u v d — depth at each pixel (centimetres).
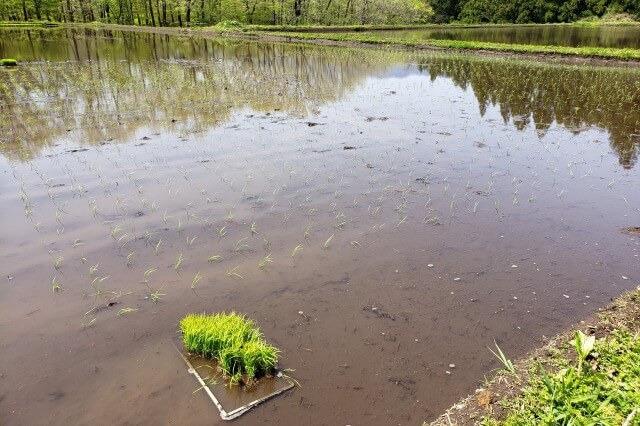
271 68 2212
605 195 779
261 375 390
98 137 1069
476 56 2712
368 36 3806
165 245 609
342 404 364
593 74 2009
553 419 306
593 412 306
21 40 3462
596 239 630
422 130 1166
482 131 1170
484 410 341
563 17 5959
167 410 356
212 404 361
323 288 520
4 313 474
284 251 599
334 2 6053
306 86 1764
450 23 6556
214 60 2469
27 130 1116
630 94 1600
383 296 506
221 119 1245
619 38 3606
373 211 714
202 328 407
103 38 3828
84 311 479
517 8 6044
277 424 344
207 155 953
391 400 370
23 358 414
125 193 765
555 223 677
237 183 812
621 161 953
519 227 665
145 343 431
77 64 2202
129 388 378
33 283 525
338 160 934
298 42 3634
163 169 873
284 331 450
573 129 1197
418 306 489
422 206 733
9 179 818
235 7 5850
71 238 623
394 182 827
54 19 6234
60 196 750
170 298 501
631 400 309
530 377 367
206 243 615
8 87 1611
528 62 2431
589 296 503
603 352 374
